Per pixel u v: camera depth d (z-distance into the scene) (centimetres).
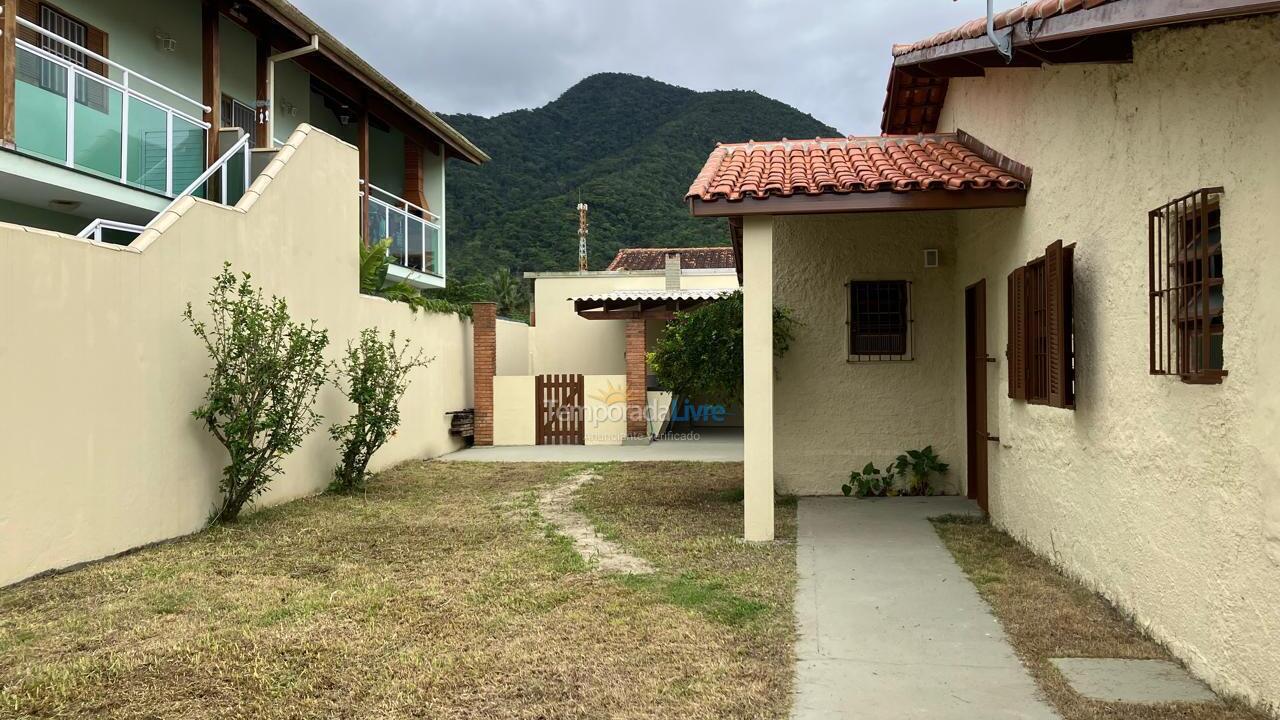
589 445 1714
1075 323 587
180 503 787
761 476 763
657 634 504
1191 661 430
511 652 473
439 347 1581
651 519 888
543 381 1745
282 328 898
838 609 552
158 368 754
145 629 512
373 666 453
